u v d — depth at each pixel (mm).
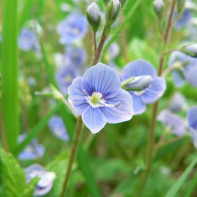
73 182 129
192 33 194
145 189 131
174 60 118
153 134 117
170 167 154
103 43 91
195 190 139
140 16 196
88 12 89
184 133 119
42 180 102
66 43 171
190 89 161
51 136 158
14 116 117
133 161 146
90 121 86
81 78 88
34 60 175
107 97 90
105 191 148
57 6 220
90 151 154
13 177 99
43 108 157
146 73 104
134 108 102
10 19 114
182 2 107
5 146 118
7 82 116
